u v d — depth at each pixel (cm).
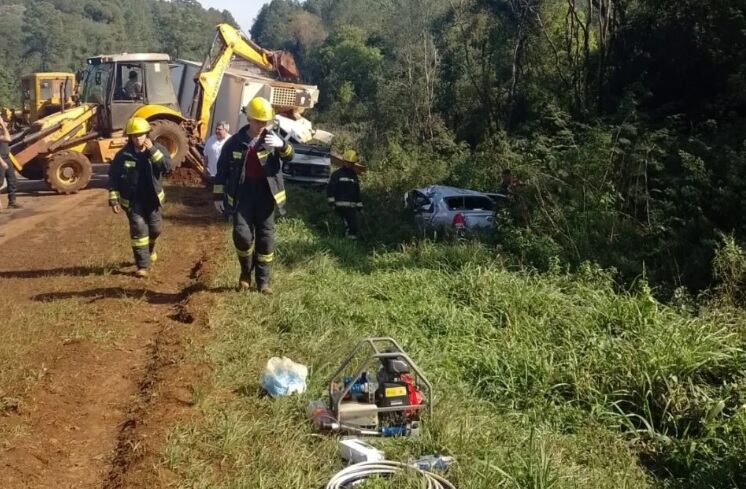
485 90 2536
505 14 2541
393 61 4222
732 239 978
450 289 975
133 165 908
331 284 945
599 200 1259
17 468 464
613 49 1909
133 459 481
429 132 2823
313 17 10119
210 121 1972
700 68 1727
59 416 542
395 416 561
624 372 699
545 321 841
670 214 1182
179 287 908
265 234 850
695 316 891
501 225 1276
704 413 634
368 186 1978
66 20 10125
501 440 576
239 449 507
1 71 6725
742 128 1386
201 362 646
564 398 684
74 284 894
